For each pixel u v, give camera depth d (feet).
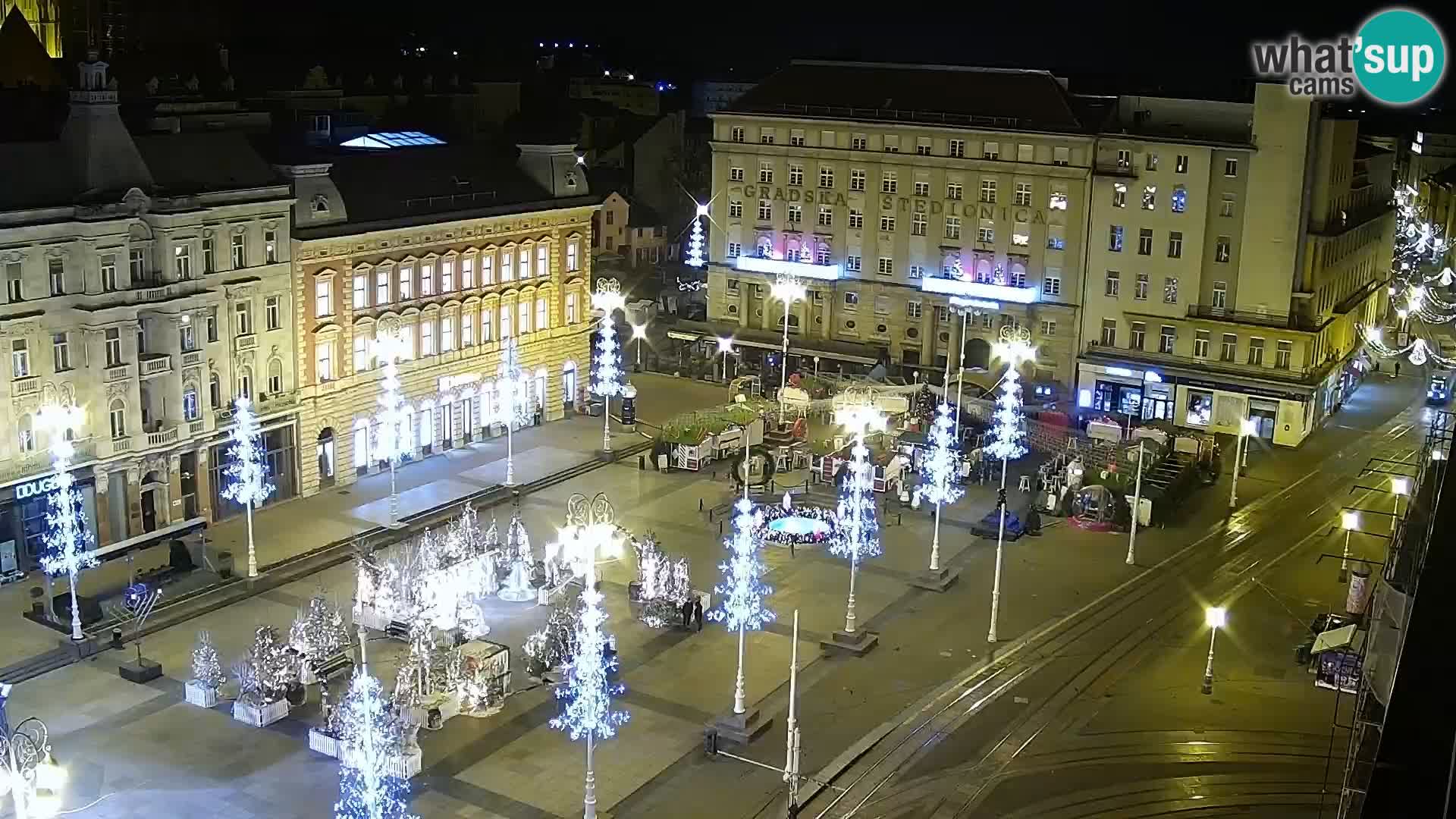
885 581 270.26
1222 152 368.07
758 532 291.38
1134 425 364.58
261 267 288.30
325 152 332.19
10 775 149.07
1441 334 409.49
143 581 247.50
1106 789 188.44
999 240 405.18
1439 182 461.37
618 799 183.73
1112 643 241.35
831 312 433.89
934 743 202.59
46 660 219.82
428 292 335.06
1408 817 76.38
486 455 344.49
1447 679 88.02
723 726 202.39
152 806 176.96
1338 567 281.33
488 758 194.29
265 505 299.38
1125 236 385.70
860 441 240.53
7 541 248.52
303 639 217.56
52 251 247.09
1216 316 375.04
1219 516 315.99
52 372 250.57
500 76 596.70
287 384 301.43
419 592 234.17
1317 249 366.43
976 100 408.67
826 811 182.19
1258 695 220.23
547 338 373.81
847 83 433.07
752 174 439.63
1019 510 317.22
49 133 276.00
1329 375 384.47
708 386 425.69
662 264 598.34
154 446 268.41
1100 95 417.08
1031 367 404.77
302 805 178.50
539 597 253.44
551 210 363.76
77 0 434.30
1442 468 179.73
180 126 314.55
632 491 323.16
